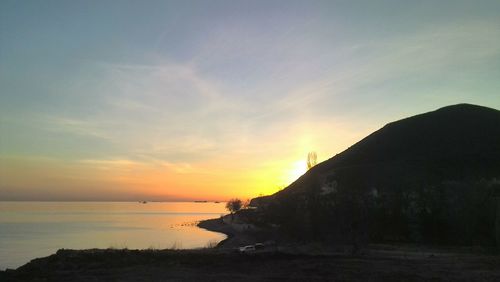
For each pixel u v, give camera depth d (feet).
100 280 56.44
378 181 254.27
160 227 517.55
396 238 145.69
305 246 122.01
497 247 114.93
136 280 56.49
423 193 155.94
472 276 61.82
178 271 64.13
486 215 135.33
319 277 59.52
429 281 57.62
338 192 181.57
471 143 330.34
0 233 411.13
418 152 336.49
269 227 236.43
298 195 207.41
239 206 582.76
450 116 388.57
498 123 366.22
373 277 59.88
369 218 151.33
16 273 62.64
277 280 57.00
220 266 68.90
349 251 104.22
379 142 384.06
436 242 138.00
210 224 534.78
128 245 268.82
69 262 73.05
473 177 240.94
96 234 398.62
